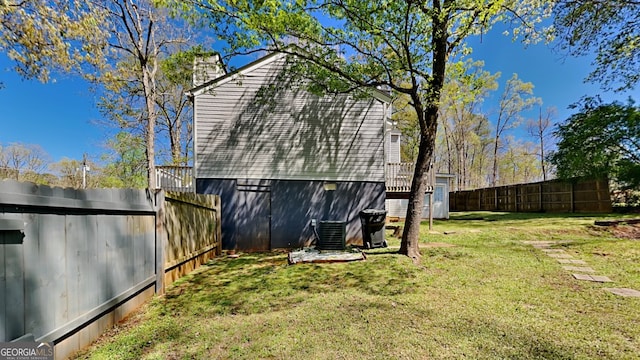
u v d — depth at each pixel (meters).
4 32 5.70
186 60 7.21
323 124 8.65
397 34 5.55
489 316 3.31
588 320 3.18
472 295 3.98
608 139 11.44
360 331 2.99
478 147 29.12
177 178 9.28
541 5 5.59
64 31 6.22
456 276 4.76
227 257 7.10
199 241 6.05
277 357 2.54
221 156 8.39
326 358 2.51
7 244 1.82
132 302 3.51
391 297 3.95
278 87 8.55
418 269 5.11
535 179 27.30
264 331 3.03
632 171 10.91
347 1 5.24
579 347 2.63
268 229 8.39
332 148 8.65
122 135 14.84
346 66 6.47
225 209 8.29
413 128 25.89
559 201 13.67
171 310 3.59
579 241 7.10
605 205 11.76
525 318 3.25
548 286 4.30
